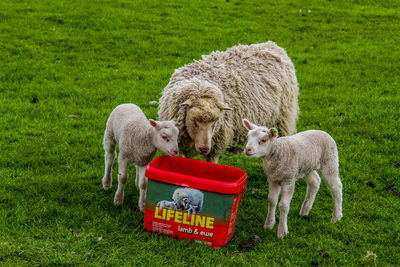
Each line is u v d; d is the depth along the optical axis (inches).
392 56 493.0
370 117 344.8
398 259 186.9
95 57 463.8
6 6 581.3
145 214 194.4
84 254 176.1
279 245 193.5
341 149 297.1
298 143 199.8
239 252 189.6
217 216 184.2
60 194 221.6
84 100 360.2
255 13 653.3
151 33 539.8
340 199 215.2
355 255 189.8
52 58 447.8
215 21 602.5
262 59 264.2
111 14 588.1
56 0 626.2
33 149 271.3
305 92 406.6
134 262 173.9
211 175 204.8
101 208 213.3
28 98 358.0
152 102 357.7
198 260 178.2
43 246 178.1
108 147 227.9
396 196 241.9
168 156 206.2
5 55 439.8
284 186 198.8
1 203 209.0
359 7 693.9
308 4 703.7
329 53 511.5
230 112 234.2
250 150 188.1
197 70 243.9
